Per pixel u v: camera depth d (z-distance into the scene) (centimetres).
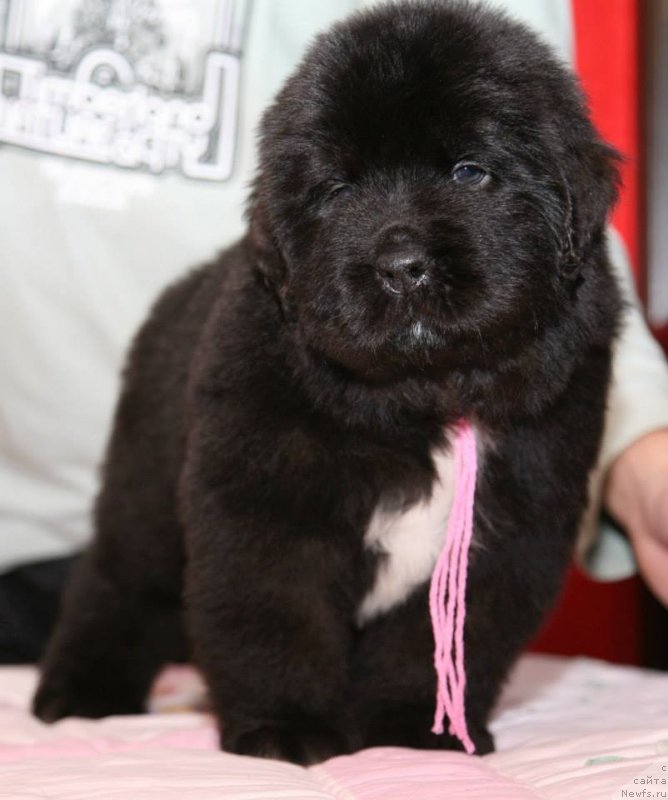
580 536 84
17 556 99
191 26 99
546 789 63
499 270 73
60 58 98
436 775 65
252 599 74
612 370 80
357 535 76
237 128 99
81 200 98
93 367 98
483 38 75
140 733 77
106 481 89
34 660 101
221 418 74
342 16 97
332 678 77
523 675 92
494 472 76
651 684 88
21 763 68
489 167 75
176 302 89
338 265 74
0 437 99
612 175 76
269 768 67
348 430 74
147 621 88
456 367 75
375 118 75
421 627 77
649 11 126
